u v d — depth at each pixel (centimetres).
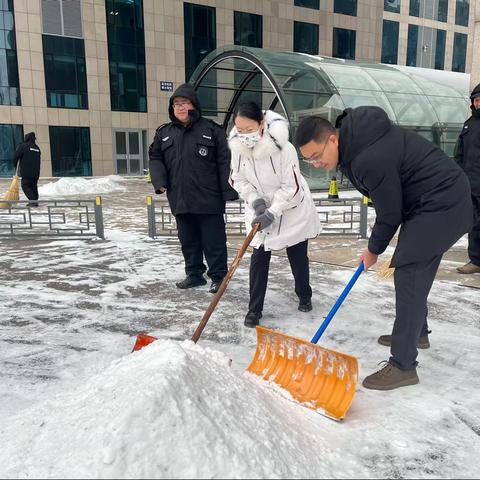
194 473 145
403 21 4147
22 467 156
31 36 2455
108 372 199
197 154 411
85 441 156
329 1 3178
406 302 246
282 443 175
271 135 316
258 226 314
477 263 482
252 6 2942
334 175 1617
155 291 441
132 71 2698
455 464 187
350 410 228
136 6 2652
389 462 187
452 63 4506
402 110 1619
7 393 245
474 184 468
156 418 155
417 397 241
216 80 1953
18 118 2492
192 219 440
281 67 1499
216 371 201
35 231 795
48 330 341
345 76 1616
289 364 250
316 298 412
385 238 247
